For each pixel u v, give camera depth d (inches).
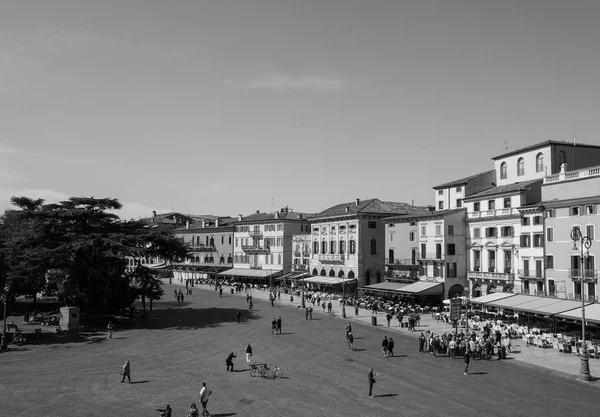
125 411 1210.6
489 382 1481.3
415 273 3538.4
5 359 1770.4
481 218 3110.2
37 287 2773.1
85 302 2637.8
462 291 3255.4
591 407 1241.4
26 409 1219.9
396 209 4229.8
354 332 2380.7
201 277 5664.4
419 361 1765.5
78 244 2481.5
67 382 1469.0
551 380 1504.7
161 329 2434.8
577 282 2379.4
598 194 2292.1
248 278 5182.1
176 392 1378.0
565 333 2191.2
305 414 1198.3
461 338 1888.5
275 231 5044.3
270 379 1518.2
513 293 2576.3
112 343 2078.0
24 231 2721.5
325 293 3971.5
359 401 1298.0
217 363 1731.1
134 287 2819.9
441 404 1270.9
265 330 2418.8
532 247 2689.5
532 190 2842.0
